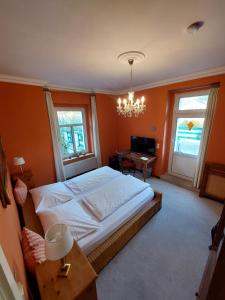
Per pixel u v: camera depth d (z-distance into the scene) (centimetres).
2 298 47
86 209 207
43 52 180
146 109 392
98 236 166
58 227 103
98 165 450
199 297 125
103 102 436
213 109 283
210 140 288
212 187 289
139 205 224
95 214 193
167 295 146
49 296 91
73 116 404
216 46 175
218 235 129
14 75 260
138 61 212
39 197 220
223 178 273
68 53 185
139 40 160
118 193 230
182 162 376
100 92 422
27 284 106
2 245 60
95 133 427
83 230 162
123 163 428
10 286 48
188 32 145
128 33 146
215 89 272
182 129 359
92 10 114
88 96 409
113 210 201
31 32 139
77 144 425
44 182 341
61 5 108
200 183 327
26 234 140
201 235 214
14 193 215
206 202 290
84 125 428
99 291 151
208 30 143
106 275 165
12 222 116
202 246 196
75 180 279
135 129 436
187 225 233
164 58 208
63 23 129
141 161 378
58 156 354
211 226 230
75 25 132
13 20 121
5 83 262
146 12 118
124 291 150
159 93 353
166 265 174
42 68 232
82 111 419
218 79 261
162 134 370
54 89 341
